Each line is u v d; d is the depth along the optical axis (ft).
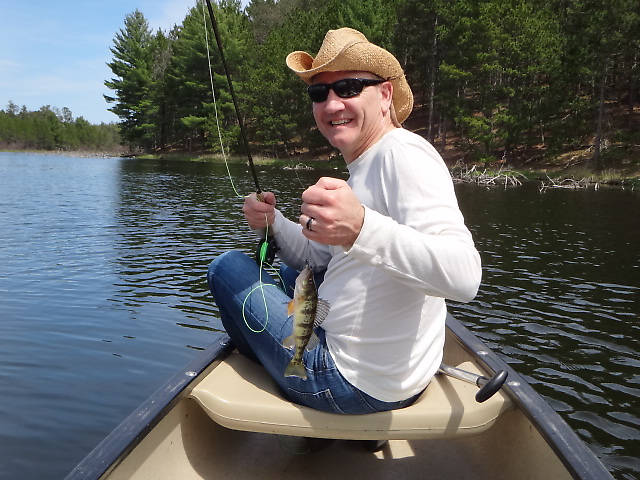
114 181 109.29
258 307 7.16
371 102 6.73
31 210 61.41
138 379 17.35
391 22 164.86
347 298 6.31
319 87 6.76
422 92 183.42
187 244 41.32
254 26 279.90
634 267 35.58
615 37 110.52
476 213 63.05
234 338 8.09
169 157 231.30
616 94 146.10
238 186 97.25
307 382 6.47
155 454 6.89
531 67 128.57
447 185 5.85
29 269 31.96
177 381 7.16
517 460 7.27
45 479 12.07
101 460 5.69
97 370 17.94
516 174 122.42
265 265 8.19
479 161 136.98
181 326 22.34
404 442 8.61
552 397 17.34
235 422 6.75
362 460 8.13
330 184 5.20
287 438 8.52
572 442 6.10
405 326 6.24
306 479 7.63
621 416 16.14
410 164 5.82
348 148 6.88
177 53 222.89
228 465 7.83
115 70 259.60
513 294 28.89
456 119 135.74
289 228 8.75
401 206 5.77
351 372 6.28
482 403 6.75
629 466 13.52
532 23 132.46
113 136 440.04
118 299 26.04
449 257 5.19
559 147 126.11
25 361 18.45
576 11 122.11
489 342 21.88
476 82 136.46
